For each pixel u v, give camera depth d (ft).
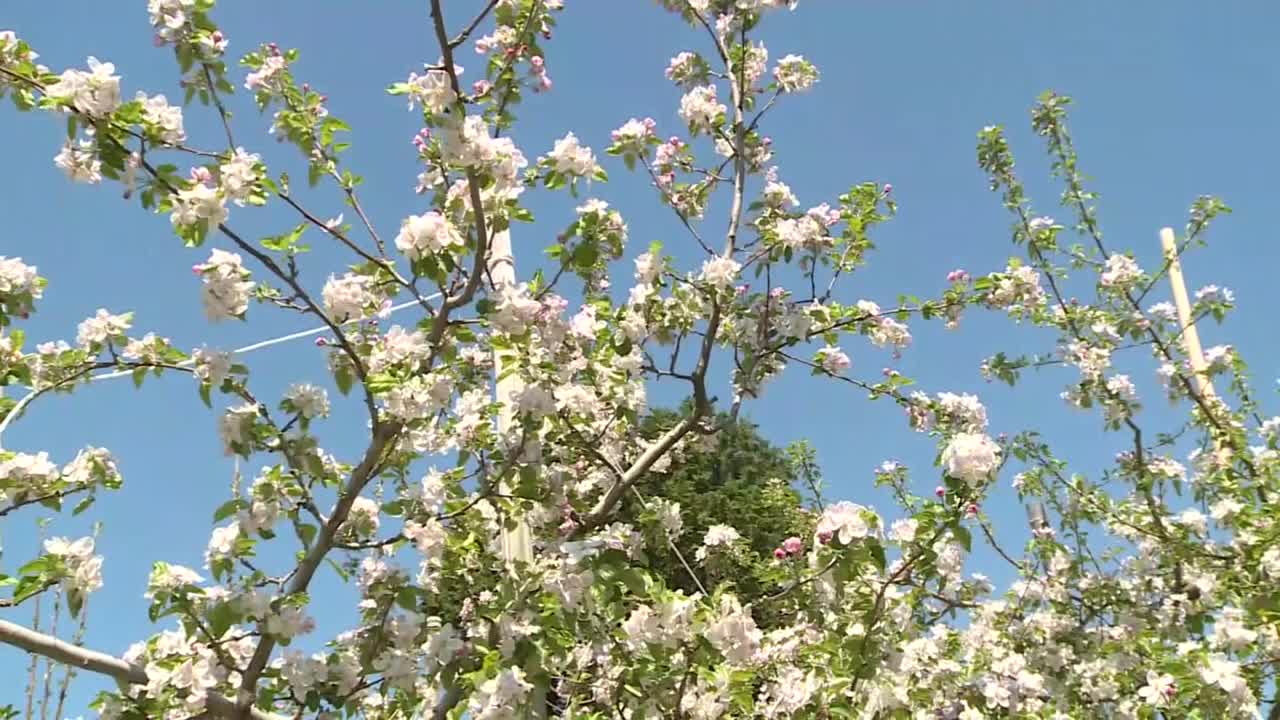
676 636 10.41
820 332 14.94
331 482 10.71
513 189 11.51
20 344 11.34
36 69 9.27
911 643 14.98
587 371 13.66
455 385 12.44
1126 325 18.79
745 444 41.14
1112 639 17.10
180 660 9.75
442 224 10.73
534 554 13.28
